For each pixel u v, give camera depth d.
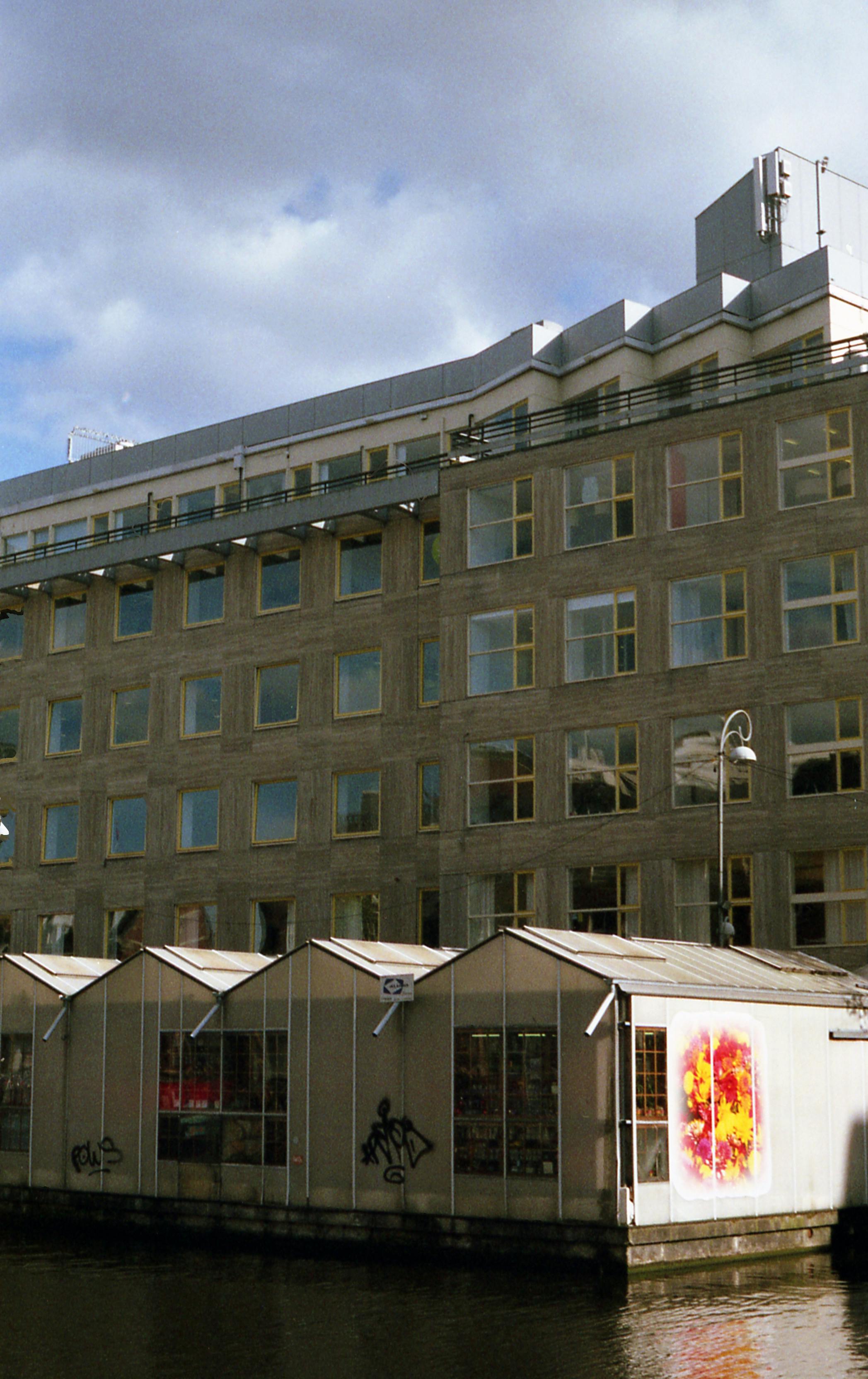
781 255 49.50
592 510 43.47
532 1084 28.48
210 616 51.88
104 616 54.22
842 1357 19.19
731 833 40.03
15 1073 36.94
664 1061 28.06
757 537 40.69
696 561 41.53
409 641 47.50
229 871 49.88
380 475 51.31
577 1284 25.55
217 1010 33.44
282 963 32.66
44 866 54.12
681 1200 27.75
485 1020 29.34
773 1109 30.20
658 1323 21.58
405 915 46.28
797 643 39.91
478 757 44.41
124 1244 31.72
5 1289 24.94
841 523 39.50
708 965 31.81
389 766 47.25
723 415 41.66
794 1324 21.52
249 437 57.59
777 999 30.64
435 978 30.19
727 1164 28.84
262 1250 30.42
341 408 55.50
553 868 42.66
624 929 41.44
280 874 48.84
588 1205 27.23
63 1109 35.78
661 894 40.88
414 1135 29.94
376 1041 30.86
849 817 38.47
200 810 51.00
